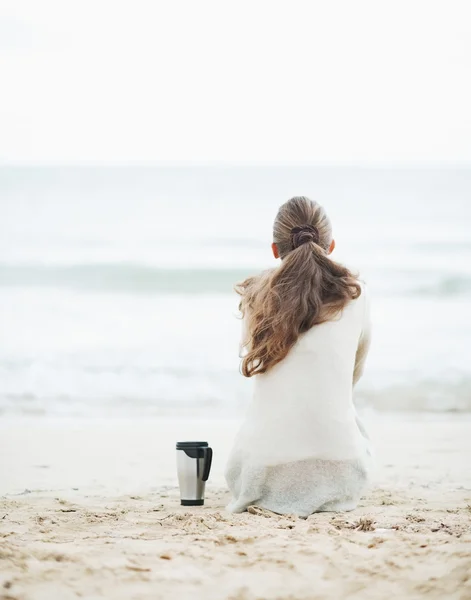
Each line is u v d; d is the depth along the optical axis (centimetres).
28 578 269
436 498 477
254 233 2405
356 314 407
